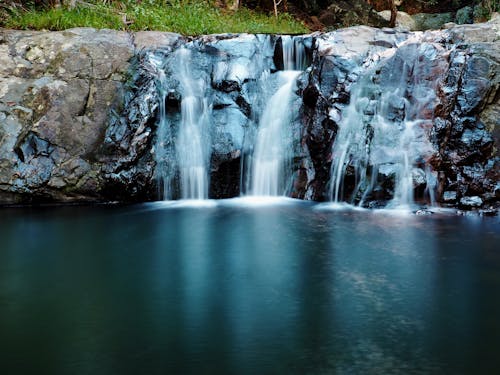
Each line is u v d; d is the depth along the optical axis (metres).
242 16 16.34
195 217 9.12
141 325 5.00
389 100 10.22
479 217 9.04
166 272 6.43
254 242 7.66
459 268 6.54
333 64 10.62
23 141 10.02
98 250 7.29
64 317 5.17
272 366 4.29
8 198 9.86
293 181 10.60
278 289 5.88
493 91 9.95
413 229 8.30
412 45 10.55
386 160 9.73
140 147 10.24
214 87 11.05
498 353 4.48
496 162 9.63
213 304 5.47
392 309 5.36
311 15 19.42
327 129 10.28
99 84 10.62
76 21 12.12
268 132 10.88
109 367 4.28
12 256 7.02
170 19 13.23
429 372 4.20
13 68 10.60
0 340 4.72
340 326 4.97
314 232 8.16
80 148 10.22
